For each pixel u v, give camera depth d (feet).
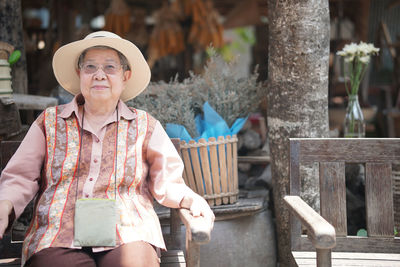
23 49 10.37
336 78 14.67
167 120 8.12
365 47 9.07
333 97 14.49
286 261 8.18
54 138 5.87
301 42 7.47
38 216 5.62
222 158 7.88
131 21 23.61
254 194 8.89
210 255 7.89
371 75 21.56
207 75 8.82
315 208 7.76
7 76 8.00
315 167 7.70
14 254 6.82
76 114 5.94
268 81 8.11
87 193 5.69
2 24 9.98
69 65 6.45
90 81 5.93
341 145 6.54
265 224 8.45
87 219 5.44
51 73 12.68
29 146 5.88
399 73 16.08
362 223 8.87
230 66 8.91
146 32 23.72
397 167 7.77
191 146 7.72
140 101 8.34
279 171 7.97
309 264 6.02
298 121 7.63
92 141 5.92
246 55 43.04
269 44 7.98
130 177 5.88
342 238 6.51
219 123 8.05
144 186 6.21
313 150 6.53
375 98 19.72
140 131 6.12
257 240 8.27
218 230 7.97
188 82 9.02
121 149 5.93
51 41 15.94
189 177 7.84
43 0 21.27
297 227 6.51
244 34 42.50
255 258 8.23
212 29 22.57
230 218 8.09
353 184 9.33
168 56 25.70
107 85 5.94
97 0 24.98
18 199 5.66
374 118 16.58
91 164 5.82
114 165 5.85
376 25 22.13
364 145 6.52
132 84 6.74
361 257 6.29
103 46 6.07
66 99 9.44
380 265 6.02
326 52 7.66
